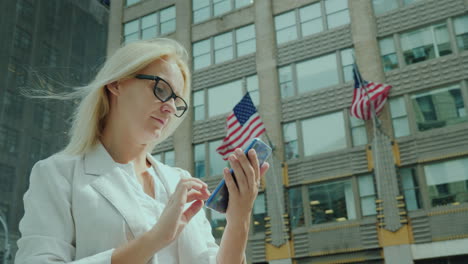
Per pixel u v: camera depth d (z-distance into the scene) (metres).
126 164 1.09
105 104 1.13
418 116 13.58
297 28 16.52
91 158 1.06
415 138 13.31
